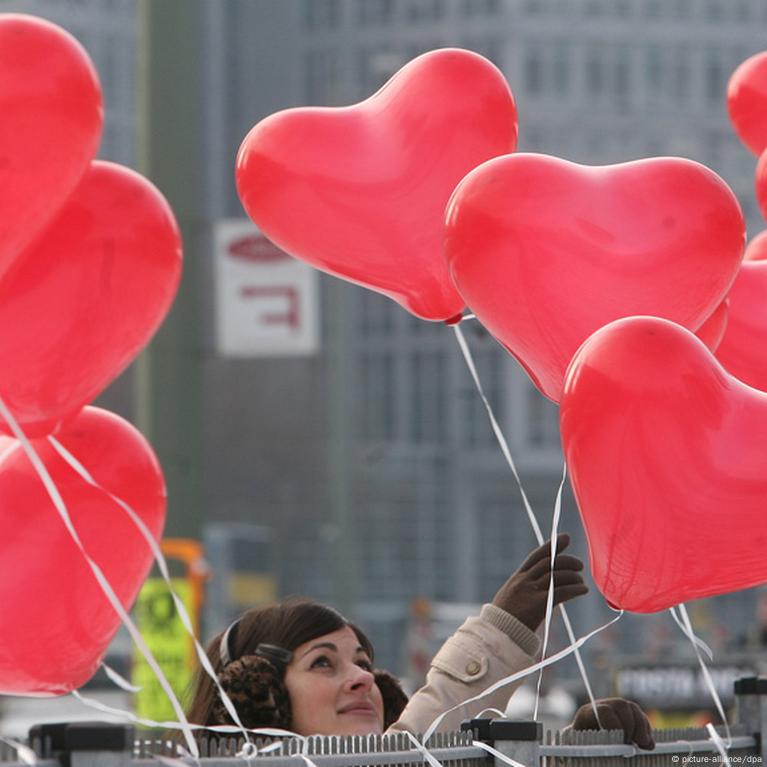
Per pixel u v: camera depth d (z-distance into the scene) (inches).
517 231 452.4
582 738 434.6
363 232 501.7
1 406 394.9
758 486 407.2
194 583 1090.1
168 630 1082.1
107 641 441.1
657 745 461.7
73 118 393.1
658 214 452.4
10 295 416.8
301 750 362.3
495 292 462.0
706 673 481.7
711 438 407.5
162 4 1112.8
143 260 423.8
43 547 425.4
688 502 408.8
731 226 455.8
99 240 419.8
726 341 525.7
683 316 459.2
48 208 402.0
